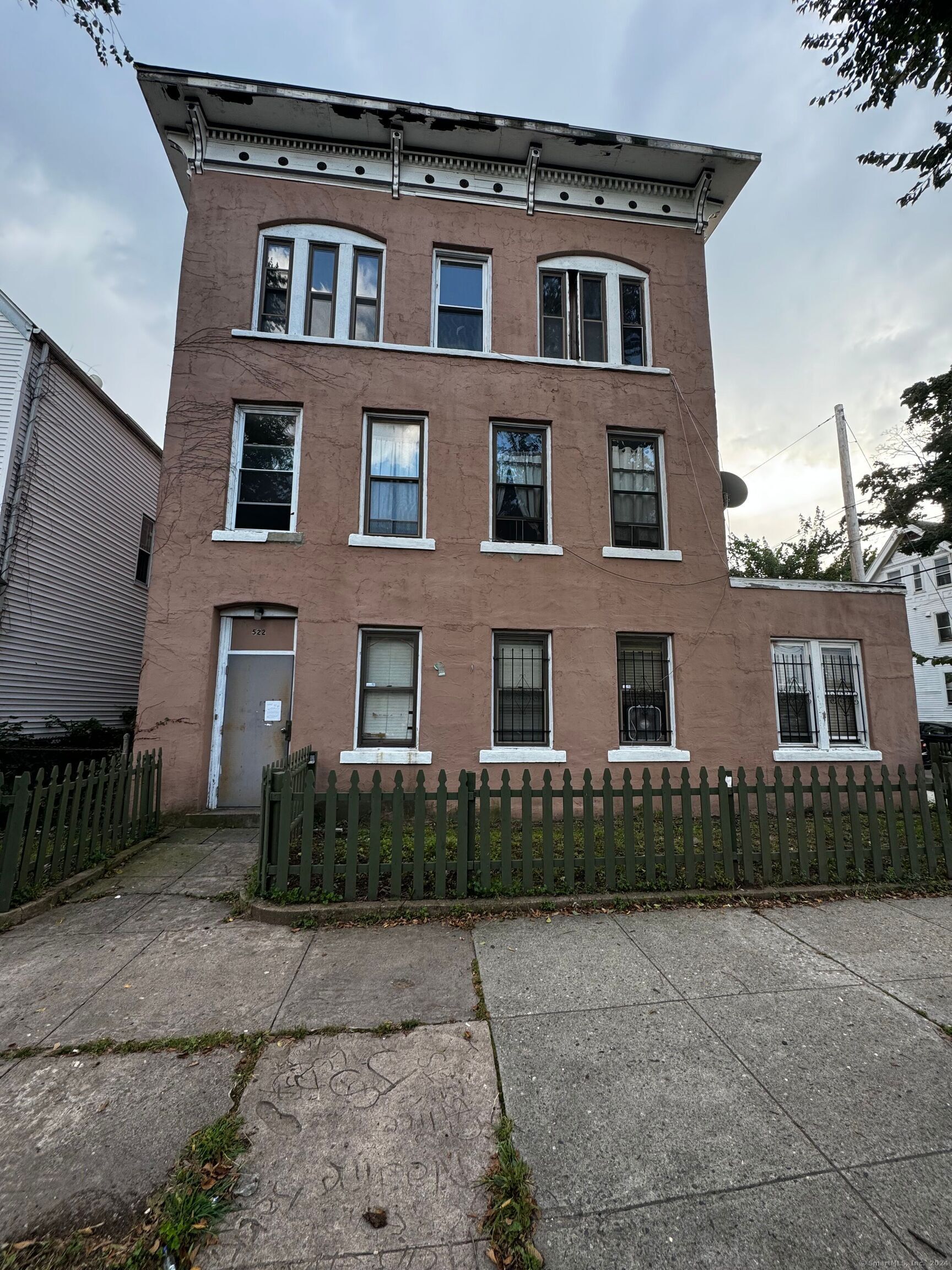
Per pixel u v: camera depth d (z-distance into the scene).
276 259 9.55
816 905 5.25
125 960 4.16
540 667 9.21
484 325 9.98
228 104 9.11
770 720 9.41
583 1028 3.36
